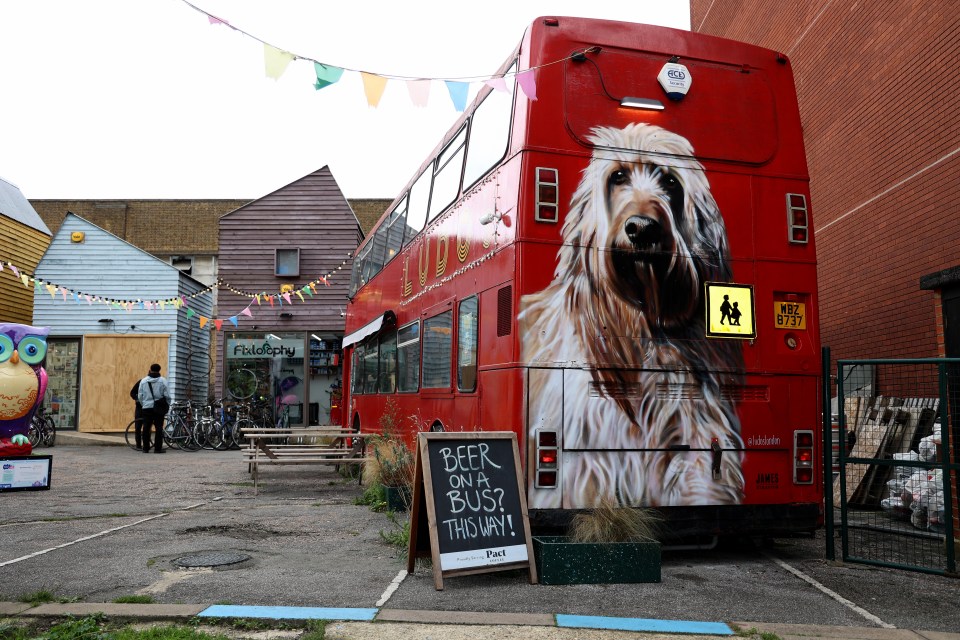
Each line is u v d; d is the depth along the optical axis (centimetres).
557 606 509
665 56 678
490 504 578
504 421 629
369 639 432
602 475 616
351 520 848
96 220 3566
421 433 579
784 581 598
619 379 627
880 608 520
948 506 617
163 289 2355
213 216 3569
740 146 682
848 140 1198
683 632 456
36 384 1167
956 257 929
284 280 2417
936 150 970
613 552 580
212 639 425
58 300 2330
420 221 996
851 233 1189
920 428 860
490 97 741
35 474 1136
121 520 853
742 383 655
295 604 505
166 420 2144
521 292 618
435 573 548
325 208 2442
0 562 629
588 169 642
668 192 657
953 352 691
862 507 906
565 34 658
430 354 896
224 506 968
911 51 1024
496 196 683
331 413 2214
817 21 1304
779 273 676
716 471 641
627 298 636
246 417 2114
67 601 507
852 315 1182
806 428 668
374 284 1317
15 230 2294
